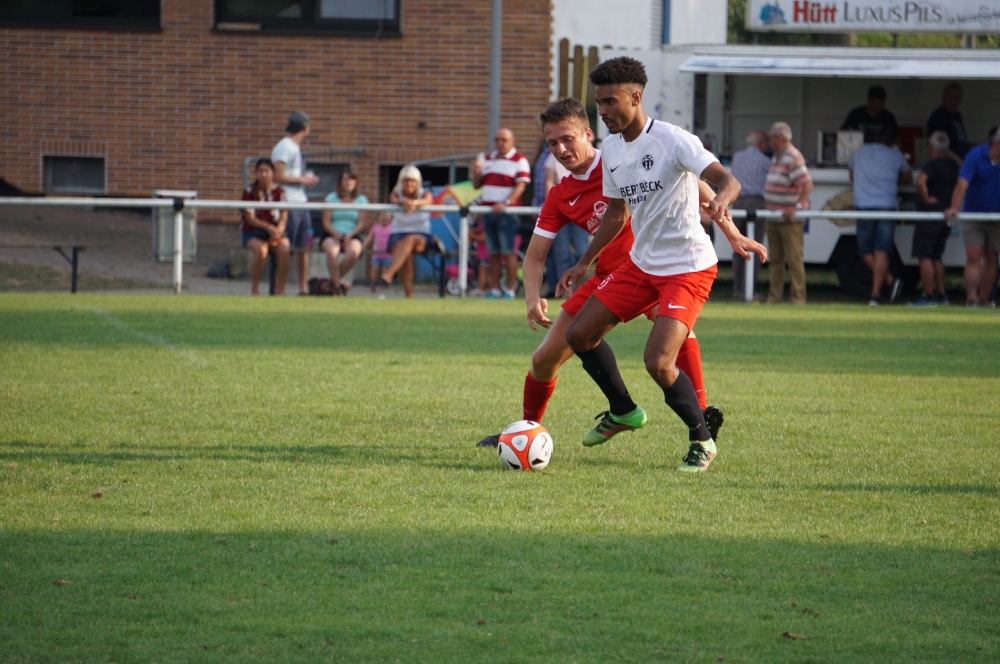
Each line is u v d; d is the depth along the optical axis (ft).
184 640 34.17
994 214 158.40
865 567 41.88
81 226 187.32
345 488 53.42
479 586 39.34
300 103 217.77
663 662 32.94
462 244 163.84
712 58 183.62
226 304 146.30
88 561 41.55
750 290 165.27
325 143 218.18
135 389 81.35
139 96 218.18
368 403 77.30
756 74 182.29
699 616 36.60
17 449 61.11
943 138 166.81
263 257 162.20
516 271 165.99
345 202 173.78
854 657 33.40
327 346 107.04
